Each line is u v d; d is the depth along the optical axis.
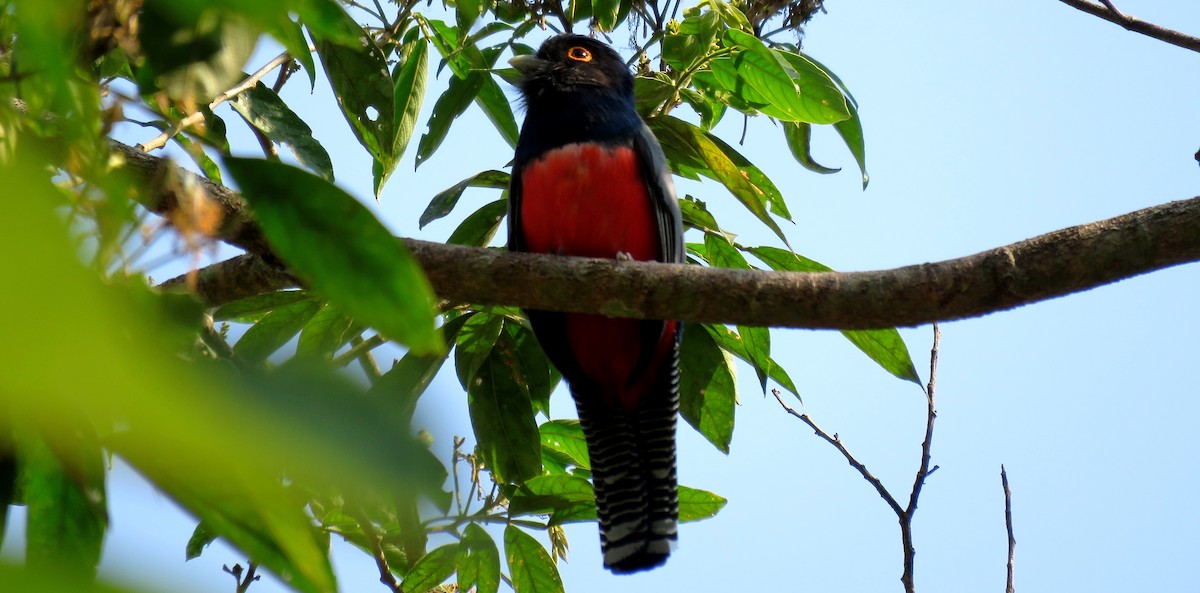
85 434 2.55
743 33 8.23
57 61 2.52
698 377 9.11
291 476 1.51
